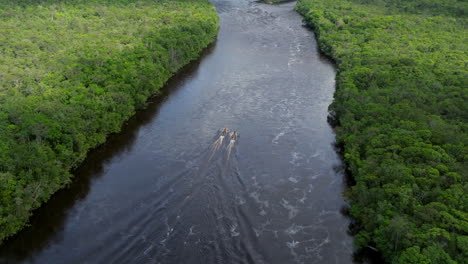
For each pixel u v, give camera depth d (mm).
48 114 103812
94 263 76188
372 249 80875
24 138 95250
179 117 129125
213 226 84938
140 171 102688
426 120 107750
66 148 99062
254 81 155750
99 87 121125
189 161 106312
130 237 82000
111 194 94812
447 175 84375
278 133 121500
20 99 108812
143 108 132500
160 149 111875
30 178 87062
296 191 97875
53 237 83312
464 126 105188
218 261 76562
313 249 81750
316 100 142375
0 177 82938
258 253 79438
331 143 117625
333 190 98875
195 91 147000
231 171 102688
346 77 139500
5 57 133125
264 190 97312
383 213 80062
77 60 134250
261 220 88062
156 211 88688
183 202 91312
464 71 140000
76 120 104375
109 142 115188
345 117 115062
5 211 80438
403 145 96562
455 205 77375
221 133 119125
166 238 81375
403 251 70688
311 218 89875
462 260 67688
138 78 132000
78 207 91438
